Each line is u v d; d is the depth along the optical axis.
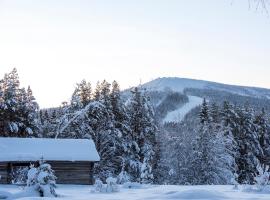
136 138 56.44
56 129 57.84
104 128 54.81
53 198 17.95
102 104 54.97
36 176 20.75
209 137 53.00
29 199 17.11
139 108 57.47
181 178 53.28
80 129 53.81
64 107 58.72
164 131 60.62
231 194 21.81
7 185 32.38
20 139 39.91
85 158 38.12
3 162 36.19
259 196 20.25
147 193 23.77
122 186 31.64
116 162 54.69
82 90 59.53
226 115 62.81
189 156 53.59
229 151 54.16
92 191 25.73
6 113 53.66
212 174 51.00
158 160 56.69
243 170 59.12
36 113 56.69
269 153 64.19
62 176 37.84
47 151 38.12
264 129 65.00
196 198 18.92
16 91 55.09
